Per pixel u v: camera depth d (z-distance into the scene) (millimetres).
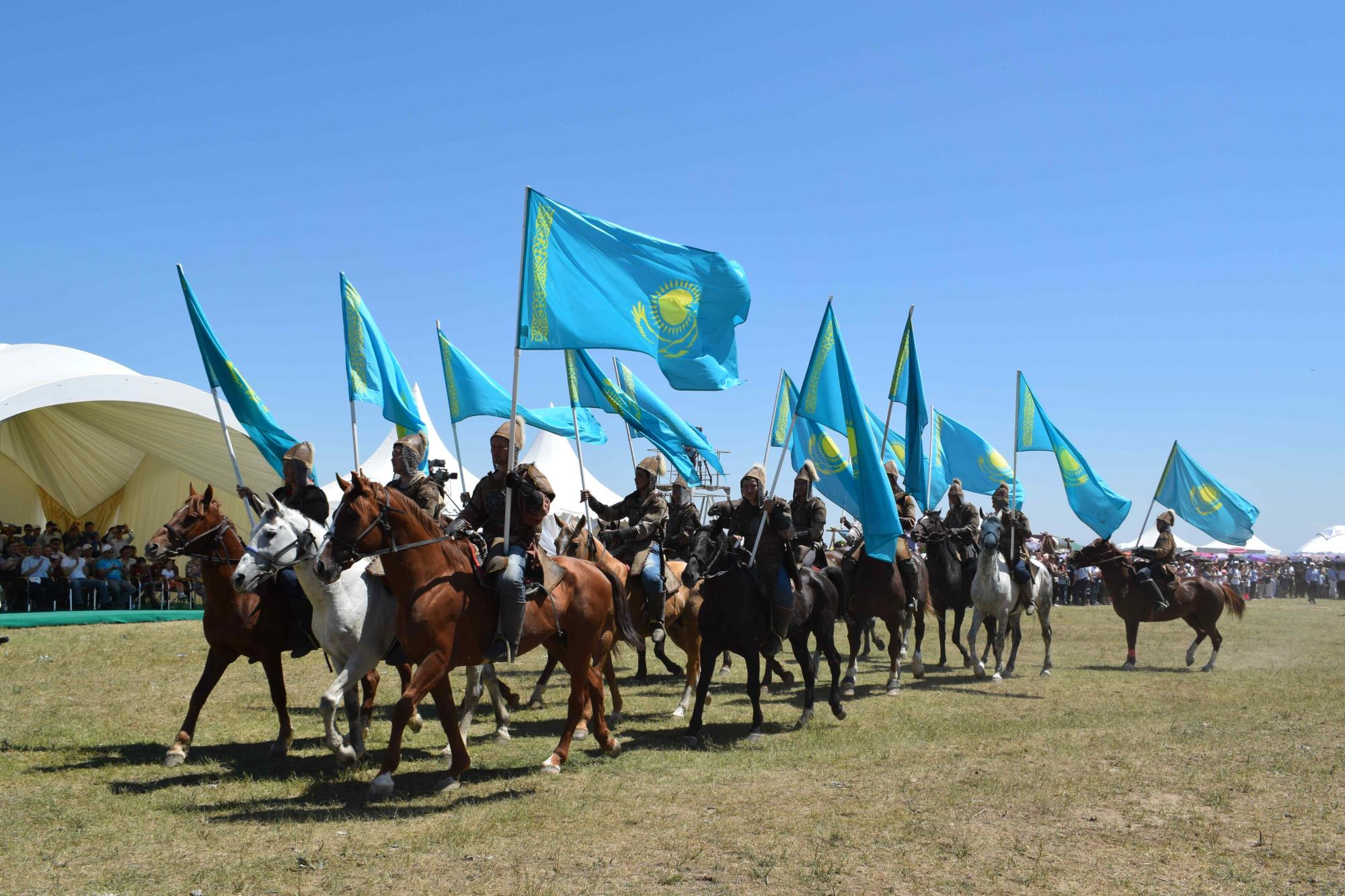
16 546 24578
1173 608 18312
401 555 8250
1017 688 15516
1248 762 9727
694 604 12586
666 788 8773
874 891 6234
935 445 24781
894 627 14773
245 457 29516
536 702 13586
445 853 6918
